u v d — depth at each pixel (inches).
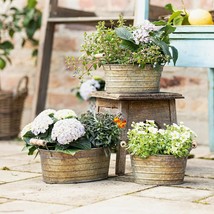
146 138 135.6
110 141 140.9
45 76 217.3
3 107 223.6
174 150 134.6
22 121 246.4
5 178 144.9
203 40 153.4
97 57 146.2
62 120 137.2
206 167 161.8
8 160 170.6
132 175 147.9
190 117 215.8
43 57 215.6
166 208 115.3
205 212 112.5
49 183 139.0
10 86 249.3
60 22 212.7
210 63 153.1
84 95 186.4
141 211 112.8
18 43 247.4
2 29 238.7
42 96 217.2
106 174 144.2
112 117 144.0
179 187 134.8
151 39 144.1
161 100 151.2
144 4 171.8
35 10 237.5
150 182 137.3
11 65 248.4
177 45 156.5
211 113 190.9
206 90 212.7
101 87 189.3
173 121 152.8
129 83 146.2
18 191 130.4
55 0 214.4
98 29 148.4
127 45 145.0
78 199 122.6
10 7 248.7
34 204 118.4
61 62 237.0
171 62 156.6
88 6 231.3
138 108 148.5
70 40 235.5
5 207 116.0
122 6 225.0
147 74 146.5
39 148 140.2
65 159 137.4
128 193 128.3
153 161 136.0
